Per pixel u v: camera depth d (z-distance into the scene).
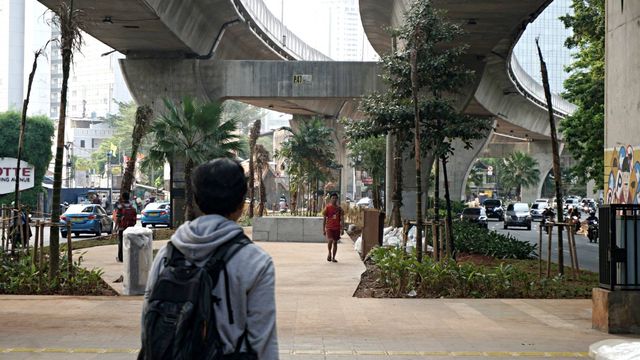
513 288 14.05
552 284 14.68
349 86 39.34
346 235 34.19
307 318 11.16
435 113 20.84
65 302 12.66
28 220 18.33
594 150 34.03
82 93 193.50
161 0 30.98
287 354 8.59
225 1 37.28
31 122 55.84
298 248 25.58
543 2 28.52
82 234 37.50
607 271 10.27
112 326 10.34
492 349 8.97
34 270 14.23
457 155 69.81
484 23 31.48
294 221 29.00
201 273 2.98
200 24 38.03
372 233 21.31
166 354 2.88
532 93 60.88
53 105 168.25
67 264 14.71
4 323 10.55
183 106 29.77
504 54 40.75
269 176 80.38
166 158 29.89
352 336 9.75
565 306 12.63
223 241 3.08
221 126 30.34
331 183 54.69
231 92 39.62
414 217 38.25
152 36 35.41
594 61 34.81
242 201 3.35
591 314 11.74
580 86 34.25
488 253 23.42
